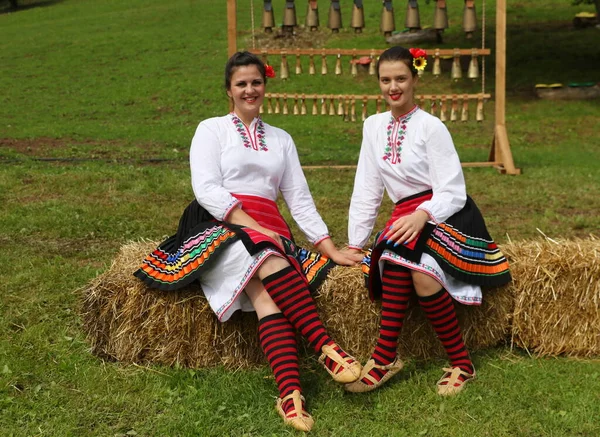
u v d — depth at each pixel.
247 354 3.34
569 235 5.53
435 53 7.50
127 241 5.26
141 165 8.56
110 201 6.36
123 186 6.89
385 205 6.55
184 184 6.98
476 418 2.86
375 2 21.47
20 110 14.21
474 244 3.26
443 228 3.20
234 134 3.38
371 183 3.50
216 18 21.83
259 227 3.17
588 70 15.45
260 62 3.42
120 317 3.32
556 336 3.46
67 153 9.48
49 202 6.22
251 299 3.11
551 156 9.77
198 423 2.80
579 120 12.48
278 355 2.97
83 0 30.30
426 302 3.14
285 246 3.27
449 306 3.15
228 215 3.19
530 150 10.50
